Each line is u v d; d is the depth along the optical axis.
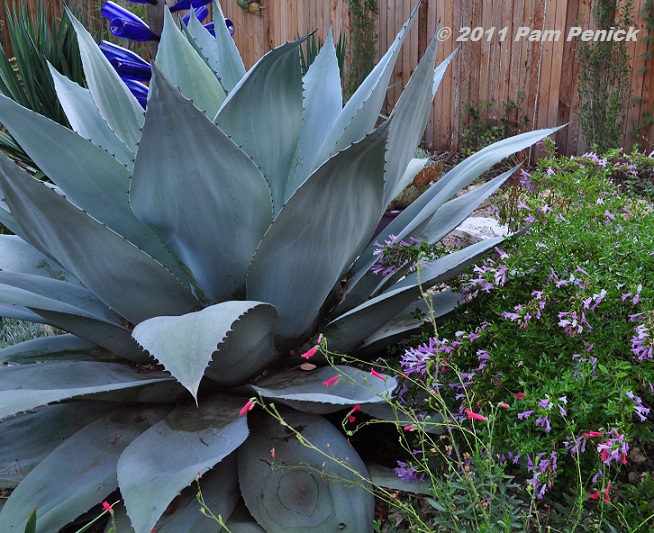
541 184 2.05
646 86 3.91
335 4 4.97
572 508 1.26
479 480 1.29
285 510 1.32
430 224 1.83
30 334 2.23
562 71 4.13
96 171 1.53
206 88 1.68
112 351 1.58
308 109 1.91
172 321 1.26
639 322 1.34
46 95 3.15
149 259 1.44
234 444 1.29
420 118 1.62
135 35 2.10
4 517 1.31
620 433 1.17
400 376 1.54
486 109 4.46
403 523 1.41
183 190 1.41
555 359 1.41
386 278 1.63
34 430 1.57
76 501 1.33
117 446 1.44
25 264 1.79
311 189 1.34
